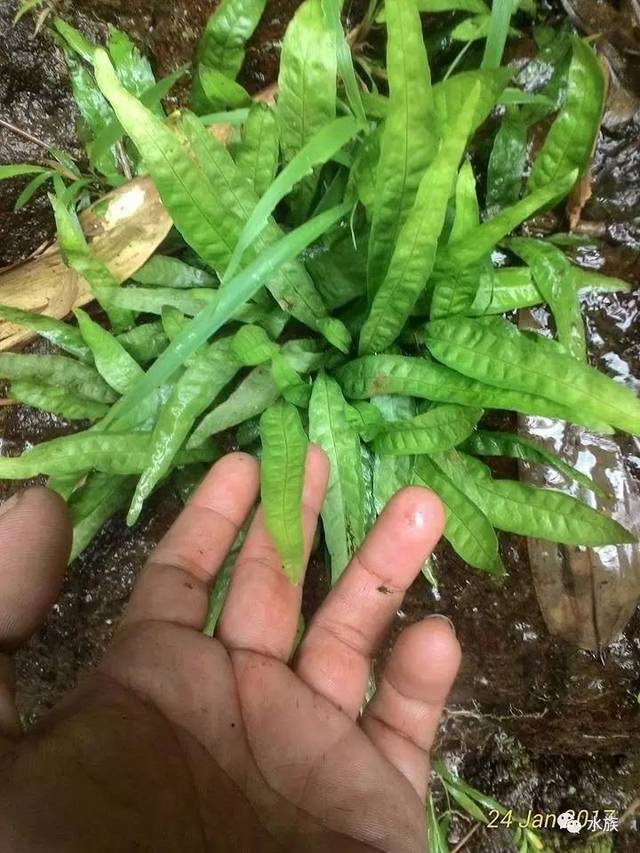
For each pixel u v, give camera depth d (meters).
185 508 0.19
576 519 0.21
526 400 0.19
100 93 0.23
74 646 0.25
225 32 0.22
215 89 0.22
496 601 0.25
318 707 0.17
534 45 0.24
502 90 0.19
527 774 0.27
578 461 0.24
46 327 0.22
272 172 0.20
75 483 0.22
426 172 0.17
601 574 0.24
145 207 0.22
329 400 0.20
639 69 0.24
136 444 0.20
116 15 0.24
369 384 0.20
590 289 0.23
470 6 0.22
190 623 0.17
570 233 0.24
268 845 0.14
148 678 0.16
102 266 0.21
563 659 0.25
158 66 0.25
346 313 0.22
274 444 0.19
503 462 0.24
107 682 0.15
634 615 0.25
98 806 0.13
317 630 0.18
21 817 0.12
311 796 0.16
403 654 0.17
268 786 0.15
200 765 0.15
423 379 0.20
